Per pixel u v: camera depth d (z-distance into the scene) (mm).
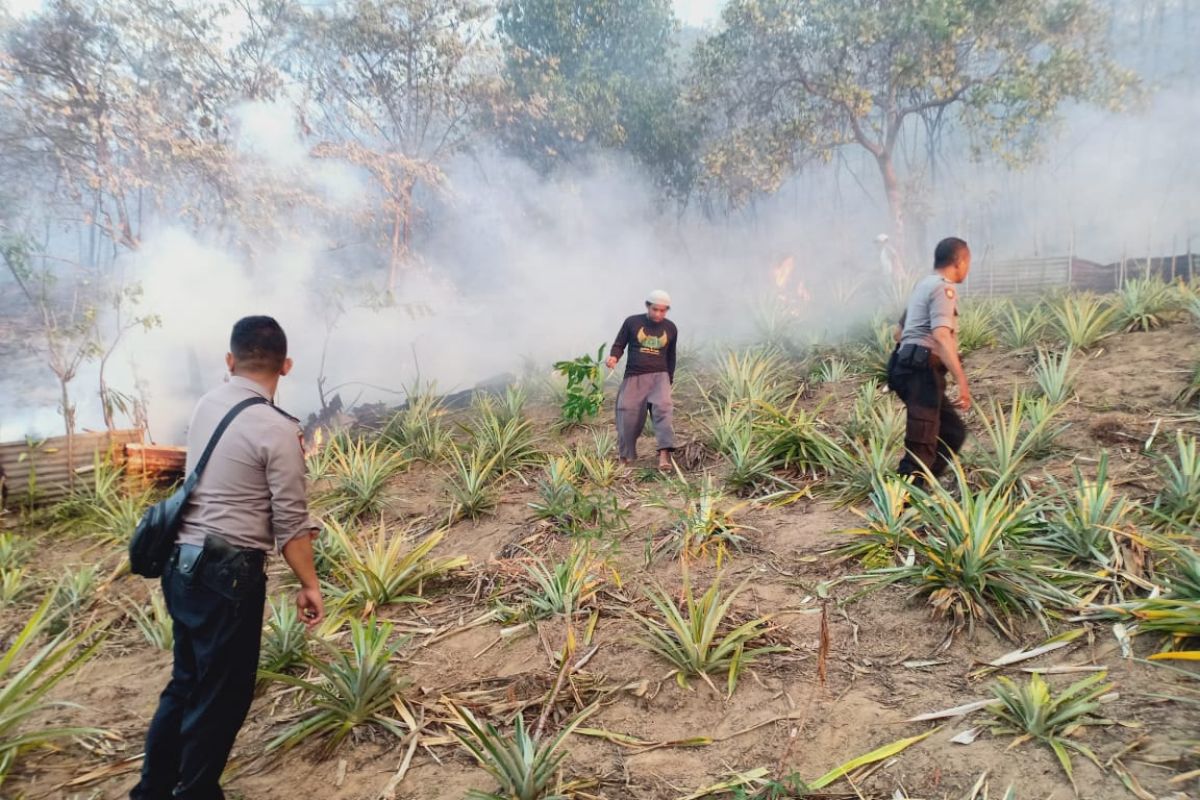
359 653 3422
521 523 5773
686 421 7977
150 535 2555
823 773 2689
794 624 3709
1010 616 3363
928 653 3297
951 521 3807
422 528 6062
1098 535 3764
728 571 4402
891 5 18953
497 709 3316
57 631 4645
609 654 3674
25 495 7094
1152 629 3043
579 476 6691
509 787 2736
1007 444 4859
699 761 2854
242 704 2609
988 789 2457
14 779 3076
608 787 2760
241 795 2910
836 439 6258
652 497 5730
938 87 18953
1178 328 7281
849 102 19609
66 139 16516
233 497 2580
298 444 2688
